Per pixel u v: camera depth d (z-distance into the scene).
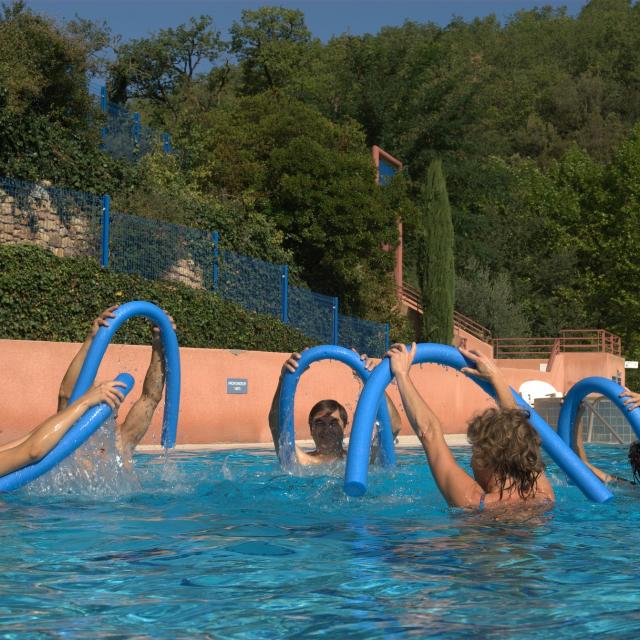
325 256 24.92
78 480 5.02
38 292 13.95
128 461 5.27
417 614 2.35
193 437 13.61
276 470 6.77
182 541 3.49
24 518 4.07
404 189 26.33
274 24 52.28
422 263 30.55
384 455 6.47
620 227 43.59
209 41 50.44
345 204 24.45
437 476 4.24
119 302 15.20
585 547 3.34
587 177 46.31
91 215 15.28
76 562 3.05
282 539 3.53
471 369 4.69
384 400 6.45
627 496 4.83
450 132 43.22
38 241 15.38
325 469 6.43
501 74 81.81
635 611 2.38
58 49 19.23
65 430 4.35
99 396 4.51
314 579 2.77
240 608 2.41
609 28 97.19
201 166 25.83
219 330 16.89
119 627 2.22
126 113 22.27
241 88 52.50
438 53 44.88
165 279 16.31
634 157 44.94
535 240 43.62
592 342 36.53
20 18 19.09
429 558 3.11
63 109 19.48
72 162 17.75
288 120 27.36
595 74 90.31
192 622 2.27
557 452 4.74
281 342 18.58
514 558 3.12
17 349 11.72
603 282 42.00
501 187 44.50
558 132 77.50
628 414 5.18
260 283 18.50
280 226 24.88
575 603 2.47
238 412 14.32
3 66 17.81
